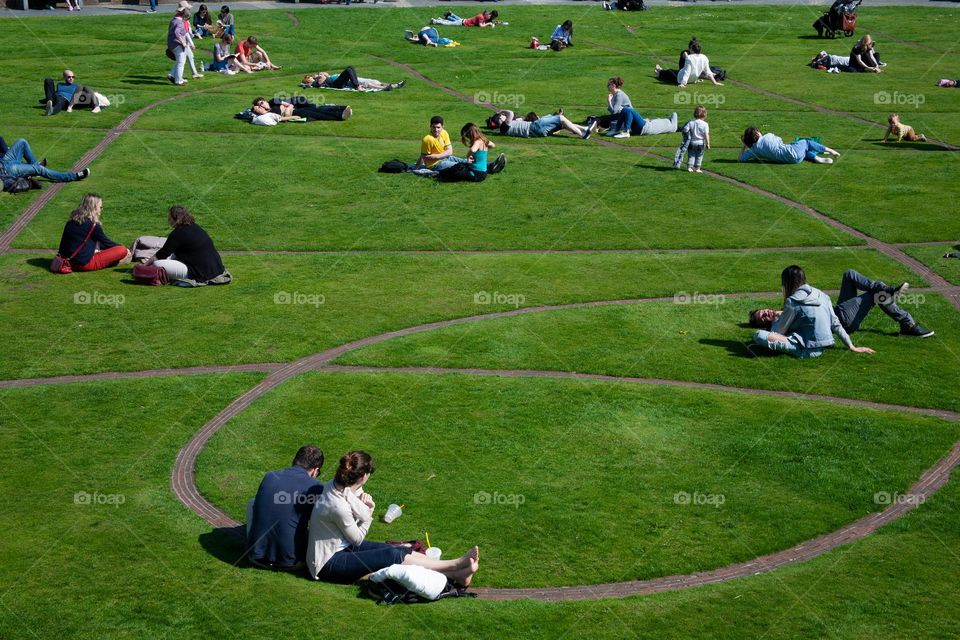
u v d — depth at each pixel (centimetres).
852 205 2411
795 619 959
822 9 5678
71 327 1667
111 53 4006
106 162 2642
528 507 1152
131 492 1176
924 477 1230
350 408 1391
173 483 1200
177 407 1392
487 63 4066
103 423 1343
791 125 3162
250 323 1694
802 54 4416
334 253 2052
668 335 1664
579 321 1719
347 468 1005
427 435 1316
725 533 1109
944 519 1141
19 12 4909
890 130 2992
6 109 3103
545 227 2230
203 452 1267
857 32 4975
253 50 3822
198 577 1012
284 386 1456
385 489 1184
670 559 1060
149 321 1698
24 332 1642
